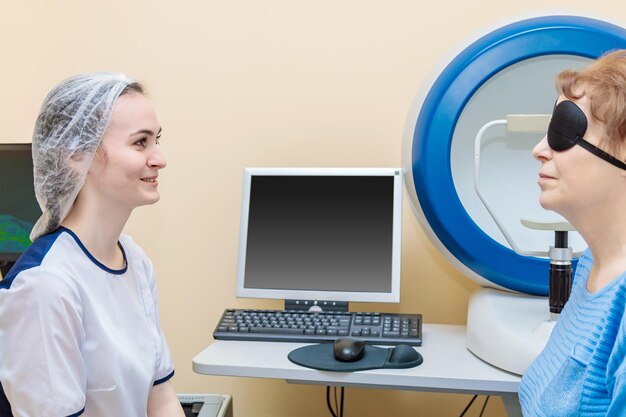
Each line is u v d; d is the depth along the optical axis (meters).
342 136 1.66
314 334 1.33
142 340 1.07
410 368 1.16
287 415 1.72
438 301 1.64
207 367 1.19
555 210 0.83
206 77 1.70
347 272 1.46
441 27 1.61
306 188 1.50
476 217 1.31
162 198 1.73
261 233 1.51
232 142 1.70
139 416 1.06
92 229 1.03
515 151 1.30
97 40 1.75
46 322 0.90
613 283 0.75
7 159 1.58
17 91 1.79
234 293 1.72
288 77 1.67
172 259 1.74
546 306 1.26
